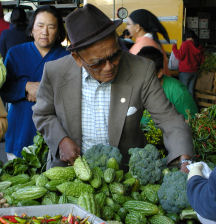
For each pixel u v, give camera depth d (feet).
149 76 6.99
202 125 8.54
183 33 21.22
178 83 10.39
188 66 20.83
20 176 6.57
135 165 6.13
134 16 13.80
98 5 22.00
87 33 5.62
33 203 5.48
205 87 18.04
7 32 13.93
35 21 10.34
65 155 6.89
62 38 11.06
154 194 5.74
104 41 5.66
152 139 9.05
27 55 10.62
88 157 6.25
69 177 5.90
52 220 4.60
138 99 7.09
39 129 7.55
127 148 7.48
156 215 5.42
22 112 10.63
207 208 4.09
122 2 21.42
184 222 5.47
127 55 7.16
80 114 7.27
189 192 4.47
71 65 7.20
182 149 6.50
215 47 32.63
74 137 7.36
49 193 5.66
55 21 10.35
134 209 5.44
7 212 4.63
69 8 23.71
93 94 7.09
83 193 5.41
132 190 5.98
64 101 7.24
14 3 24.48
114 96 7.00
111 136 7.14
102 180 5.81
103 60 5.82
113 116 7.05
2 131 8.09
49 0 21.65
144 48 9.95
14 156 11.05
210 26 36.60
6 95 10.58
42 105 7.45
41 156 8.51
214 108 8.81
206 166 4.92
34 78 10.63
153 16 14.05
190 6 35.65
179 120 6.98
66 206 4.81
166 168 6.44
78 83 7.14
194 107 10.27
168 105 7.09
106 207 5.34
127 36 18.11
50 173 5.89
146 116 9.86
